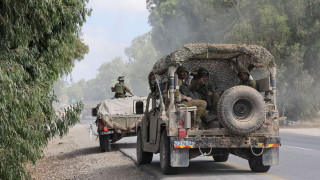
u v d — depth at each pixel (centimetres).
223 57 1321
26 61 975
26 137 941
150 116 1315
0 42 884
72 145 2494
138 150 1455
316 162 1426
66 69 1320
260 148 1154
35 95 936
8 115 830
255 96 1068
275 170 1242
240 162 1444
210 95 1231
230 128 1068
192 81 1241
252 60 1166
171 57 1102
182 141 1083
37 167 1675
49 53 1125
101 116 1930
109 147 1961
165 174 1155
